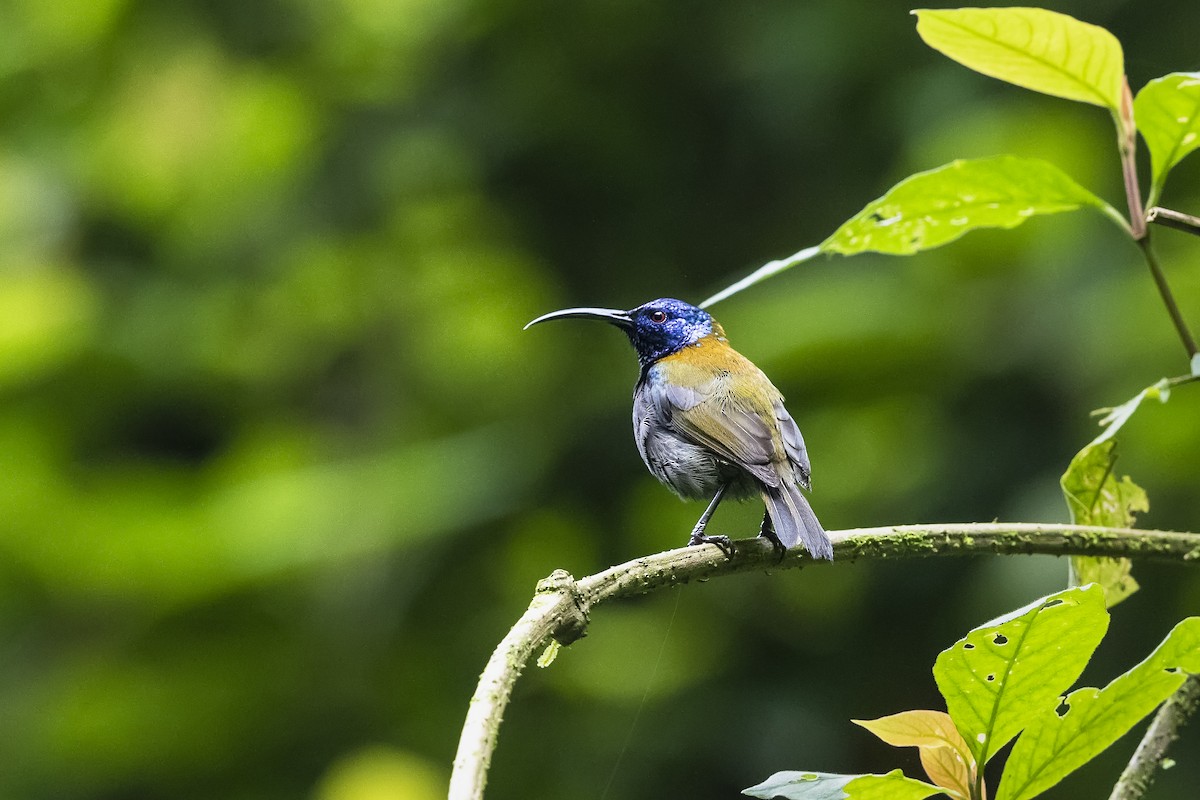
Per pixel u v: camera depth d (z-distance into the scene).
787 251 14.34
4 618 13.09
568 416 13.90
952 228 4.49
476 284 15.33
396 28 15.61
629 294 15.03
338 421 15.38
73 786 12.93
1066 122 12.55
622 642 13.53
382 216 15.54
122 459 15.19
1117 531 4.46
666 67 14.87
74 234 15.35
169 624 13.01
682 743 12.95
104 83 15.84
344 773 12.00
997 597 10.81
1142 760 3.88
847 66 13.86
